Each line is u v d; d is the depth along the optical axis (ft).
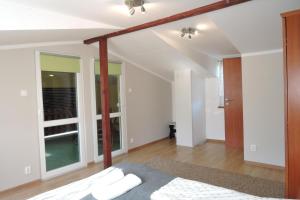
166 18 9.73
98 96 15.11
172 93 21.65
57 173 12.60
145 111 18.70
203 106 19.40
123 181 6.10
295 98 6.84
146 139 18.79
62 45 12.80
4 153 10.57
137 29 10.94
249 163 13.61
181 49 14.34
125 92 16.81
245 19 9.59
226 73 17.49
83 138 13.97
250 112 13.33
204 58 17.10
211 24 10.77
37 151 11.80
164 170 12.98
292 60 6.84
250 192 10.01
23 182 11.22
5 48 10.53
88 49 14.23
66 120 13.19
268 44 11.79
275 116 12.51
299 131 6.82
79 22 9.73
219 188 5.84
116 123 16.58
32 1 7.62
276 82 12.34
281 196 9.58
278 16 9.21
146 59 16.60
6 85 10.62
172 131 21.03
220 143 18.94
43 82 12.17
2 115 10.50
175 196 5.47
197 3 8.34
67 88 13.38
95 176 6.88
